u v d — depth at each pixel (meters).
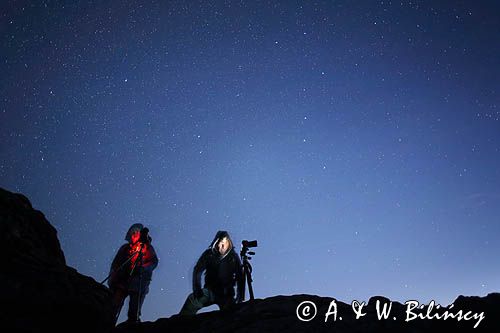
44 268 3.15
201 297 6.36
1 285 2.80
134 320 7.38
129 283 7.46
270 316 4.34
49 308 2.95
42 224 3.58
